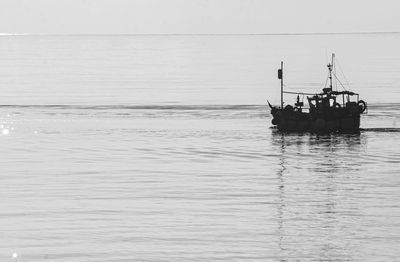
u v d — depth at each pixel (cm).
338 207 8056
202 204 8156
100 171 10094
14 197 8462
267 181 9419
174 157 11269
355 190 8881
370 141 12744
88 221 7450
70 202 8206
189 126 14550
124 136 13400
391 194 8662
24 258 6456
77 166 10475
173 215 7694
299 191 8825
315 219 7594
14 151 11875
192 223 7412
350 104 13800
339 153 11594
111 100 19512
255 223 7431
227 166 10506
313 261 6444
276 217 7656
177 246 6756
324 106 13888
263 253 6612
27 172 10012
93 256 6512
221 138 13150
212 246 6762
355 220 7556
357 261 6450
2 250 6625
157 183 9256
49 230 7150
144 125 14712
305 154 11531
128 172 10019
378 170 10162
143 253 6581
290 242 6888
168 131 13938
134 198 8412
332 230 7231
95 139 13100
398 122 14950
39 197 8456
